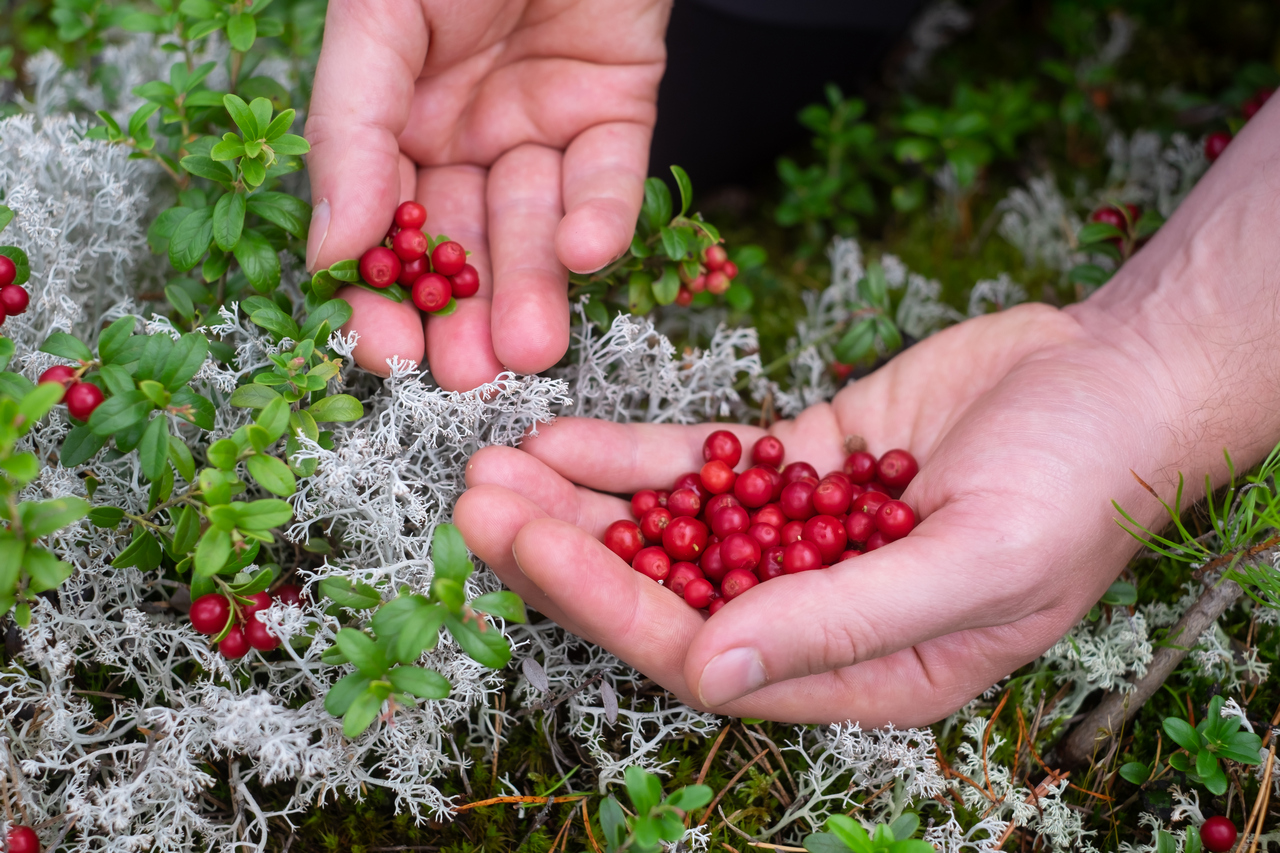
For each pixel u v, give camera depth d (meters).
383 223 0.41
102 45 0.50
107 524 0.38
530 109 0.45
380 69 0.41
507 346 0.40
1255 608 0.42
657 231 0.44
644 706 0.42
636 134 0.45
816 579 0.38
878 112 0.59
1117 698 0.41
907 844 0.36
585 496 0.42
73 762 0.38
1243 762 0.39
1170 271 0.44
